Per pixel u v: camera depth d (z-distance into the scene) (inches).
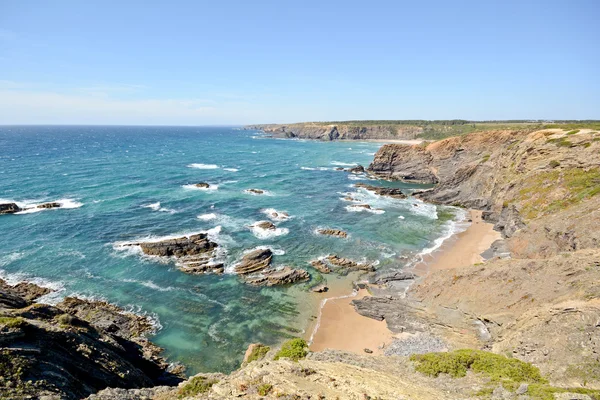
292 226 2095.2
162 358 1000.2
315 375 578.9
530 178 1897.1
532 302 948.6
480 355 722.8
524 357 743.1
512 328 891.4
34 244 1684.3
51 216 2074.3
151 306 1247.5
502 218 2010.3
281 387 527.5
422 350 958.4
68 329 780.6
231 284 1416.1
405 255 1710.1
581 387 582.2
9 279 1360.7
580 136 1854.1
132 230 1907.0
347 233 2003.0
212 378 695.7
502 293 1050.7
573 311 760.3
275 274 1471.5
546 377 645.3
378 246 1822.1
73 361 710.5
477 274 1182.3
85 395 647.8
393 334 1104.8
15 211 2118.6
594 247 1070.4
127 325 1125.1
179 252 1637.6
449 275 1267.2
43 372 621.9
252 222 2142.0
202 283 1414.9
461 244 1839.3
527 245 1398.9
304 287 1412.4
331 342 1079.0
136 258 1587.1
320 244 1835.6
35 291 1274.6
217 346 1059.9
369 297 1301.7
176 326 1148.5
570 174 1672.0
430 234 2010.3
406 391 543.5
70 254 1595.7
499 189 2309.3
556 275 973.8
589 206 1305.4
